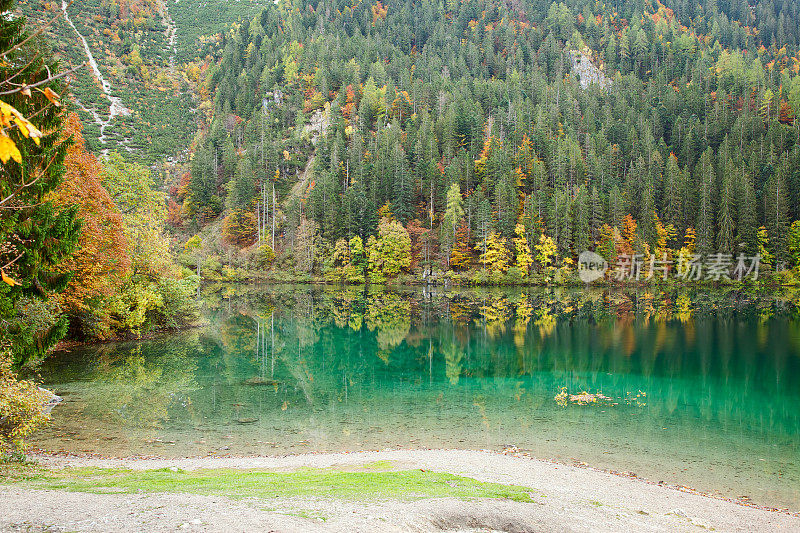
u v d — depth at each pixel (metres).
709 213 89.38
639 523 9.96
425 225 102.88
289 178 129.75
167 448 15.58
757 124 116.38
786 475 14.33
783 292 73.81
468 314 54.41
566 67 177.50
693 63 168.88
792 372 27.31
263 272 102.81
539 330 42.31
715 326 43.44
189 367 28.14
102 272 28.56
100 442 15.92
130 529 6.54
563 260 88.00
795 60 176.50
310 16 196.88
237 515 7.42
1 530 6.33
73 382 24.11
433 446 16.47
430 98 142.25
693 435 17.75
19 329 13.95
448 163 112.69
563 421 19.28
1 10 11.11
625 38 182.88
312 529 6.93
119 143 157.12
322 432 17.73
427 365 29.67
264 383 24.86
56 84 12.27
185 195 124.50
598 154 114.88
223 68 189.25
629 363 29.73
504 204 93.75
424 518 8.22
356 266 98.38
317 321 49.06
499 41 187.38
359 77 155.00
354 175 115.69
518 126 119.00
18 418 13.00
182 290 40.03
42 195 13.65
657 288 81.88
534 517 9.27
